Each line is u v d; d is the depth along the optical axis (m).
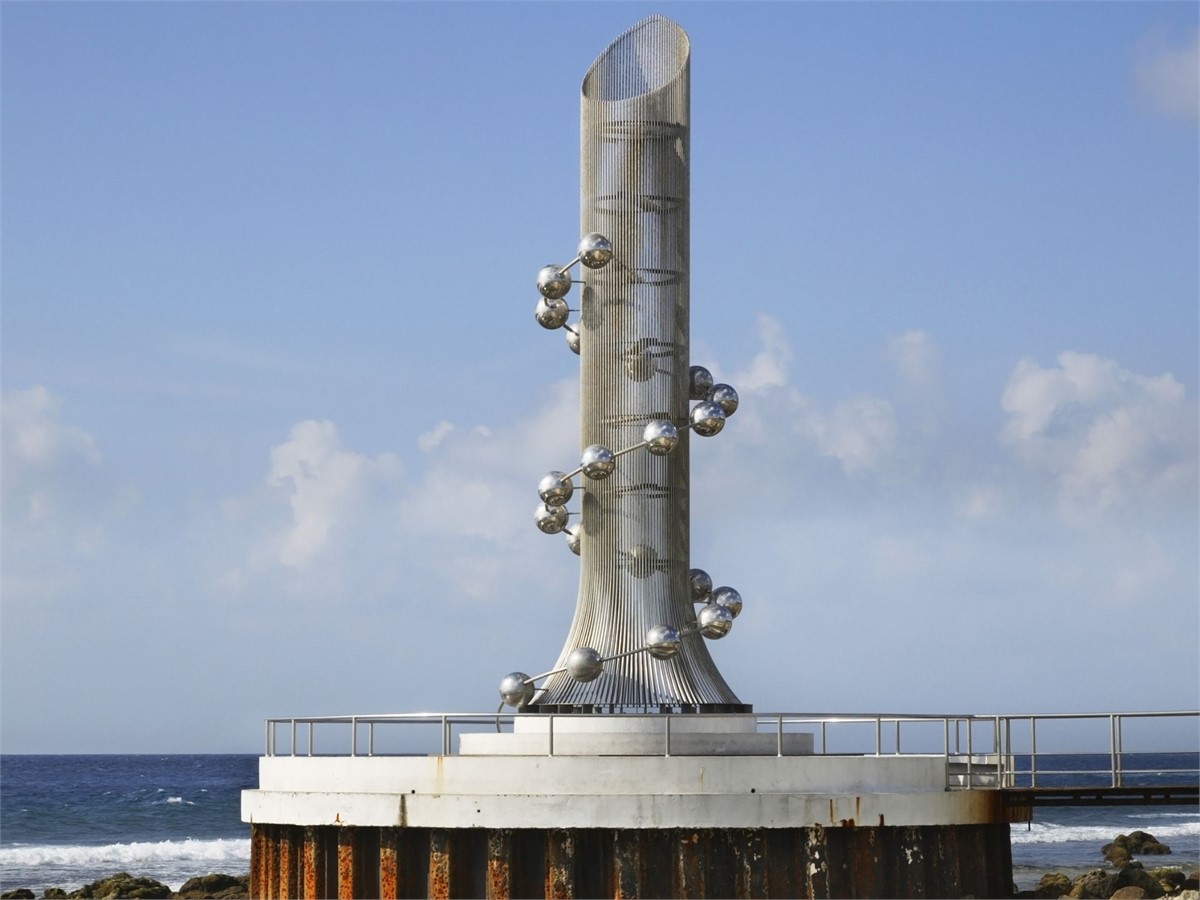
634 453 32.19
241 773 162.50
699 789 27.16
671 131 33.12
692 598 32.56
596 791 27.08
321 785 29.08
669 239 32.91
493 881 26.98
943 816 28.41
